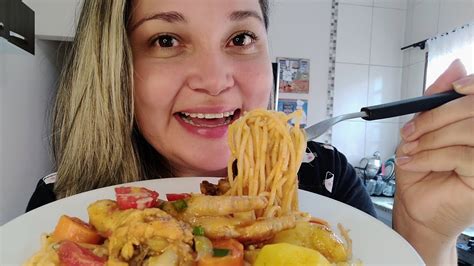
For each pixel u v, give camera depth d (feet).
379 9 2.84
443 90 0.58
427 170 0.59
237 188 0.62
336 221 0.65
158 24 0.73
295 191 0.64
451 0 2.35
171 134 0.78
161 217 0.51
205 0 0.71
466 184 0.58
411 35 2.80
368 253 0.55
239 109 0.81
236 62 0.78
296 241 0.55
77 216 0.63
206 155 0.79
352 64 2.82
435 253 0.67
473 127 0.53
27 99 1.58
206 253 0.49
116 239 0.49
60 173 0.91
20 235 0.57
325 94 2.79
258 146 0.63
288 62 2.73
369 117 0.56
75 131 0.86
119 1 0.74
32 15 1.15
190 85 0.73
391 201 2.30
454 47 2.27
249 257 0.52
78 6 1.45
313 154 1.12
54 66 1.92
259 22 0.82
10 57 1.40
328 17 2.78
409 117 2.74
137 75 0.77
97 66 0.80
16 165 1.46
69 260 0.50
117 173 0.85
